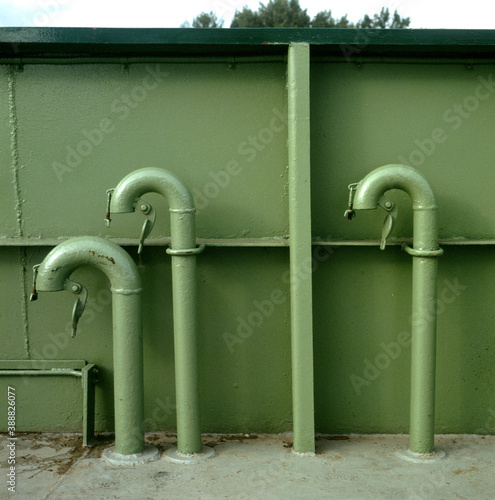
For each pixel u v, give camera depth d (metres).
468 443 2.98
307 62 2.69
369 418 3.08
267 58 2.87
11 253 3.00
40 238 2.98
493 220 2.98
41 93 2.91
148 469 2.68
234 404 3.07
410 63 2.89
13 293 3.03
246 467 2.70
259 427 3.08
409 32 2.71
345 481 2.57
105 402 3.08
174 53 2.87
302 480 2.58
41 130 2.93
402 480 2.58
